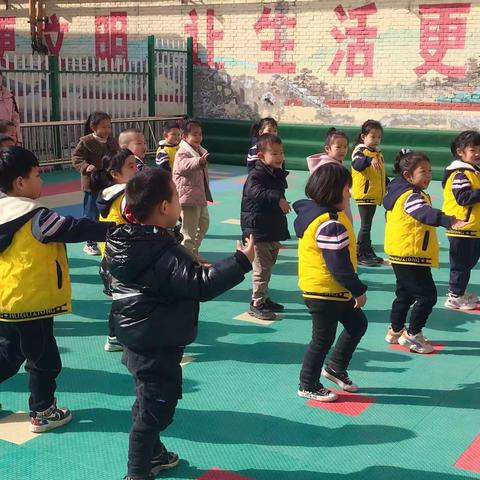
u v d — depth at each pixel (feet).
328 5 45.47
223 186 39.04
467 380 13.92
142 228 8.93
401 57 43.73
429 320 17.56
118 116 47.93
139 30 54.08
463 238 17.81
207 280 8.57
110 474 10.29
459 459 10.83
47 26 59.11
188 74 51.52
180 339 9.14
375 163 22.02
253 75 49.21
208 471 10.42
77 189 37.06
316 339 12.59
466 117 42.39
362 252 23.04
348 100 45.98
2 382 12.96
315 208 12.03
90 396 12.95
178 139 25.00
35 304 10.77
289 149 47.19
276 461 10.72
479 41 41.16
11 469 10.41
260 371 14.28
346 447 11.18
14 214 10.69
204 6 50.29
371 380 13.88
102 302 18.79
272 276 21.70
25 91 41.91
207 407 12.57
